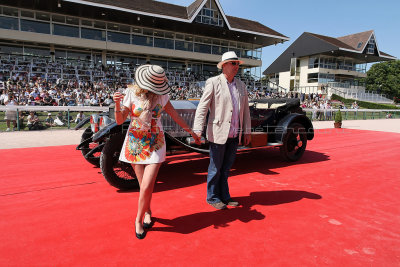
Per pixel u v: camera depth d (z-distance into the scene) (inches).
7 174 155.8
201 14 968.9
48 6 752.3
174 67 1064.2
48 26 805.9
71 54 870.4
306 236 87.8
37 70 686.5
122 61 959.6
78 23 848.3
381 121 701.9
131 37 944.3
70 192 127.3
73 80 684.1
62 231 89.4
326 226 95.0
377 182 148.6
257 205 114.3
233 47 1172.5
